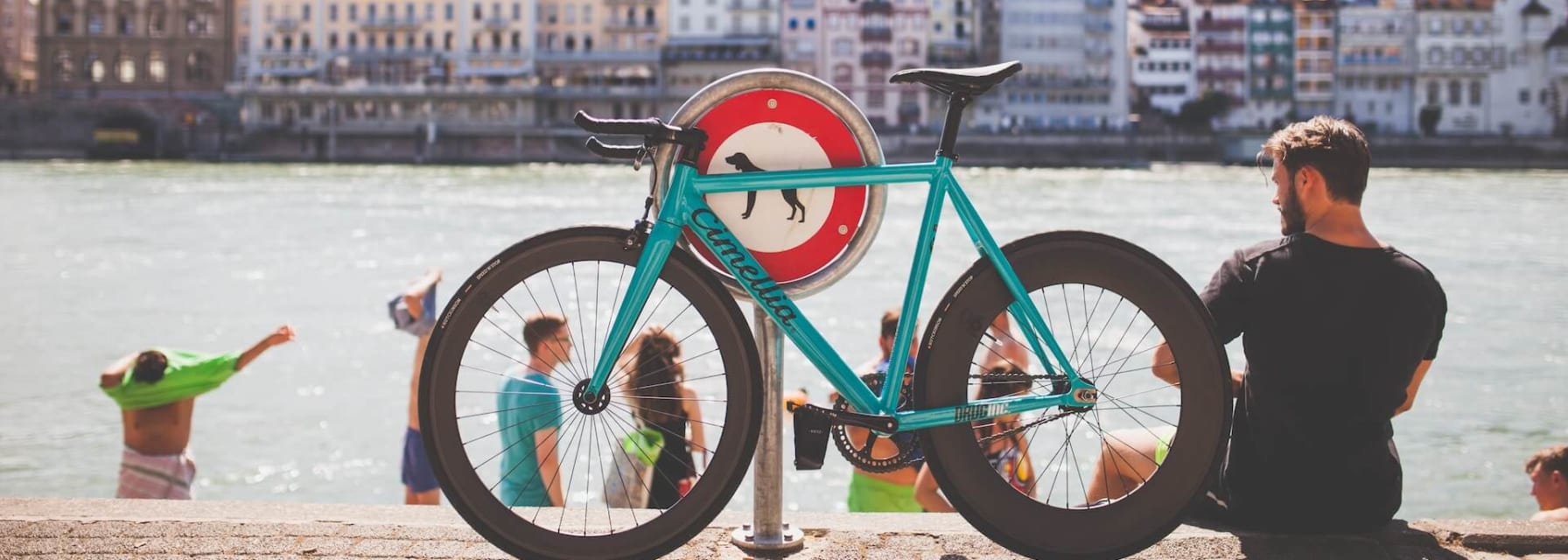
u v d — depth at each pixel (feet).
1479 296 76.18
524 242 9.04
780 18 323.16
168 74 324.19
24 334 58.13
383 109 317.63
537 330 15.23
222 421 38.19
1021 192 188.14
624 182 219.00
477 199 167.63
